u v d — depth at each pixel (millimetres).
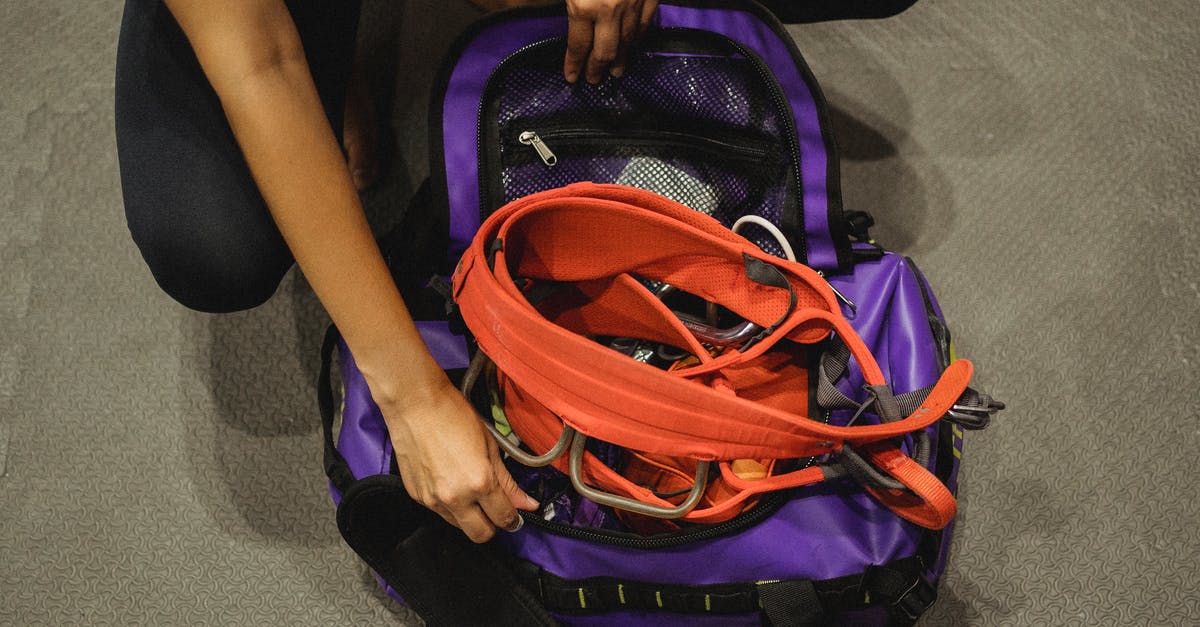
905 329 856
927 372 839
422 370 696
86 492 986
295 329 1045
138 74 795
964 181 1121
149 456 1000
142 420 1010
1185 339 1051
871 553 766
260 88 636
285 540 978
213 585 961
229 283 833
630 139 829
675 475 809
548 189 838
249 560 970
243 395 1022
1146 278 1077
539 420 773
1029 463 1008
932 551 800
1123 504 992
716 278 805
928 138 1139
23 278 1050
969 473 1003
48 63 1129
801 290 788
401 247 867
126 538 974
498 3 955
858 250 881
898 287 874
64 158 1093
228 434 1009
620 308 834
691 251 782
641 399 691
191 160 792
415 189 1106
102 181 1087
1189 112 1150
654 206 774
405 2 1158
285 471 1001
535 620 813
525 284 854
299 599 958
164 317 1044
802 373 808
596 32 748
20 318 1036
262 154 646
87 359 1026
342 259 667
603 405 703
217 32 624
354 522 808
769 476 750
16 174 1086
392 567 837
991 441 1015
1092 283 1076
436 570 830
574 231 784
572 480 746
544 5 790
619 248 795
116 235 1069
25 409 1008
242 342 1039
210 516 982
